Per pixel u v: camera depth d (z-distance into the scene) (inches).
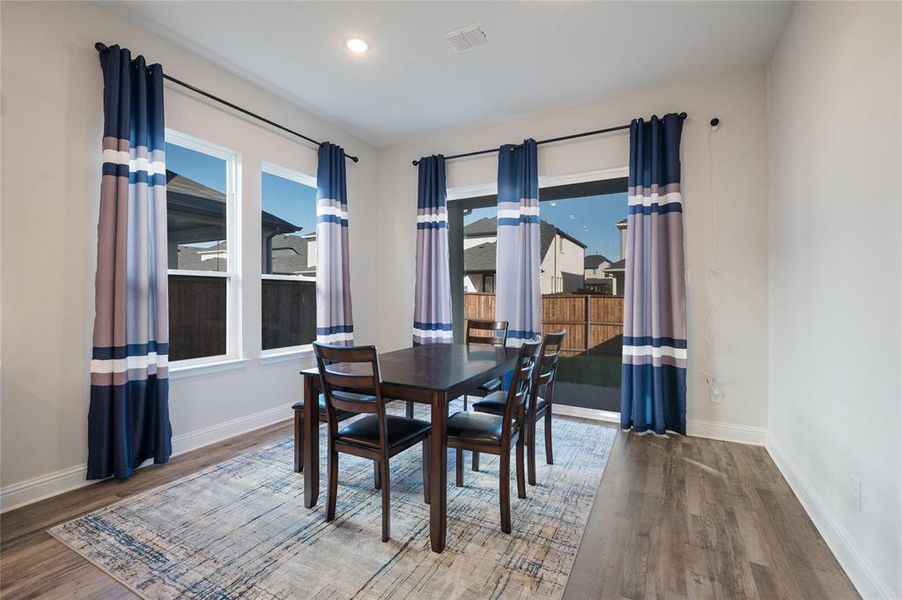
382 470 75.0
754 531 78.2
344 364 98.3
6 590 62.1
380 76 129.3
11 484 85.4
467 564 68.5
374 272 189.5
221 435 126.0
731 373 126.4
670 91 134.2
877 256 59.5
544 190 162.6
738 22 103.0
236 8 98.4
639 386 132.3
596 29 106.0
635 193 132.8
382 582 64.1
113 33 100.4
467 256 182.7
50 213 90.7
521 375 84.9
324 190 155.6
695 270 130.4
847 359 68.7
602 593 61.9
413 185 182.2
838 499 71.4
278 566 67.8
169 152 117.7
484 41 111.3
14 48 85.7
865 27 62.6
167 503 87.7
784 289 106.3
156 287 104.9
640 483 98.2
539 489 95.3
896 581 54.6
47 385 90.4
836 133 73.1
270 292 147.4
